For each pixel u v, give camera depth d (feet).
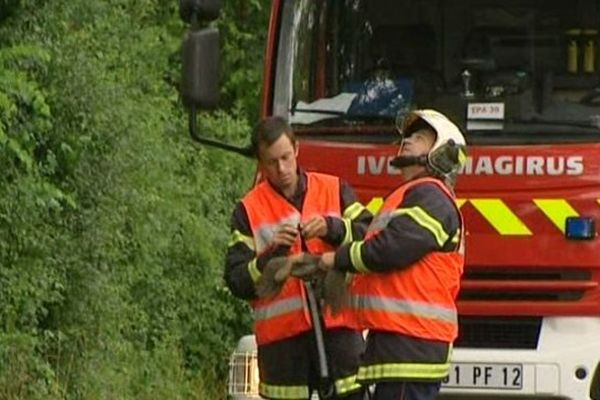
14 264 112.27
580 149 93.45
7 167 110.22
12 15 115.55
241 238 82.28
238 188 150.71
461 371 93.15
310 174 83.30
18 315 112.47
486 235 93.76
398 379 76.23
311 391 82.94
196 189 144.25
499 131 94.99
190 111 93.91
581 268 93.35
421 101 96.68
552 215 93.35
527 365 92.79
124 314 125.29
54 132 116.88
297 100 97.35
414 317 76.13
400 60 97.55
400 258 75.36
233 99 167.94
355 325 80.89
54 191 111.75
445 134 77.05
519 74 96.22
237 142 152.05
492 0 97.35
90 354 119.14
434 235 75.36
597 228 93.09
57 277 115.65
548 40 96.48
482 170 93.86
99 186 120.67
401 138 87.81
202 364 138.51
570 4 96.53
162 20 163.43
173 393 128.06
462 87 96.53
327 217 79.97
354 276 78.23
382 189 93.91
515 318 94.22
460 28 97.40
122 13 137.69
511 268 93.76
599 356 92.73
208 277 139.33
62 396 113.60
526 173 93.61
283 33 98.32
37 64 113.60
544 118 94.94
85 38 122.52
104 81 121.39
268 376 83.10
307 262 78.95
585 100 95.09
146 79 142.00
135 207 126.82
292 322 82.02
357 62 97.66
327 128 96.22
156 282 132.57
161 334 132.67
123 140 122.31
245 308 143.13
